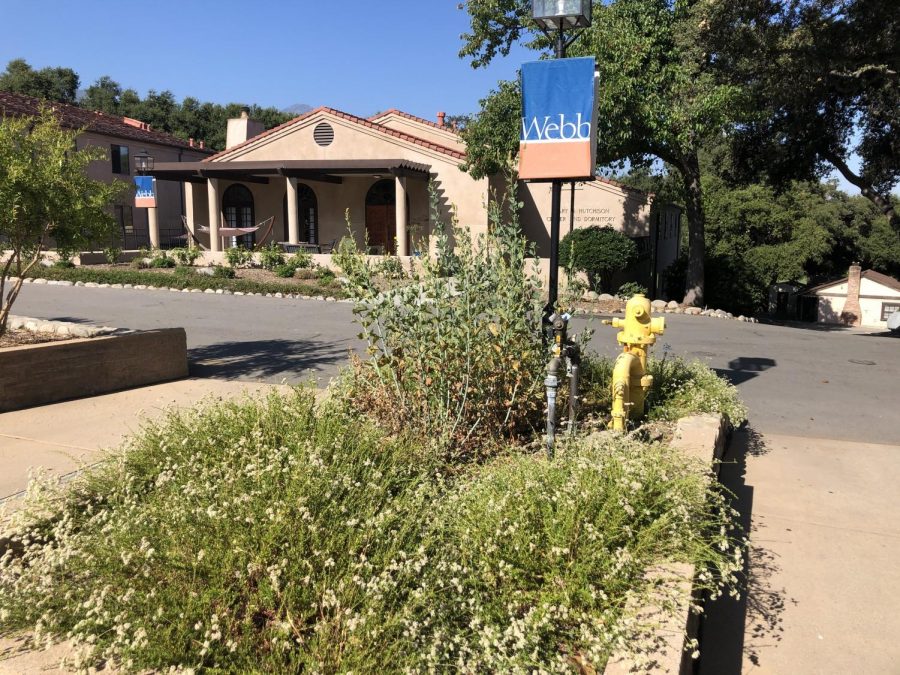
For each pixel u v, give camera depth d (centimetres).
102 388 733
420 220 2353
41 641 262
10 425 601
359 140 2323
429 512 329
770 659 315
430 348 478
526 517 322
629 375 518
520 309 509
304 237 2606
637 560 300
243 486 323
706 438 492
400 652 243
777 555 408
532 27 1666
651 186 3612
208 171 2336
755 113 1694
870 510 472
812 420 697
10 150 692
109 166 2861
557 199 505
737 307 2688
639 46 1521
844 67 1722
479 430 480
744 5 1566
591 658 256
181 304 1522
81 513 357
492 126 1767
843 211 4328
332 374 838
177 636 246
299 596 264
